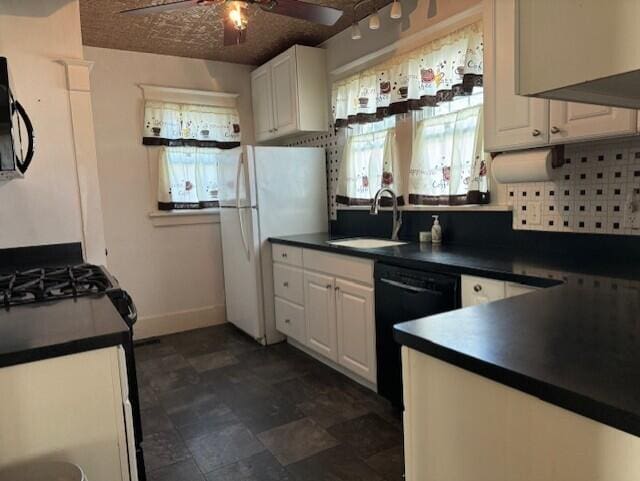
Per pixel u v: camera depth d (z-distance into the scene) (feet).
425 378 3.27
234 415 8.07
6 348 3.43
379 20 9.78
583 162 6.66
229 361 10.72
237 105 13.80
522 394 2.60
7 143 4.99
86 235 7.98
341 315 9.17
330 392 8.87
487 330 3.30
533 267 6.00
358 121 10.77
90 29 10.53
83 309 4.57
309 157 12.20
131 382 5.33
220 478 6.29
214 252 13.74
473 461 2.97
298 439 7.22
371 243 10.36
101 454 3.79
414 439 3.41
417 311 7.13
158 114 12.50
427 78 8.98
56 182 7.73
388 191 9.83
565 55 2.33
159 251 12.91
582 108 5.72
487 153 7.60
